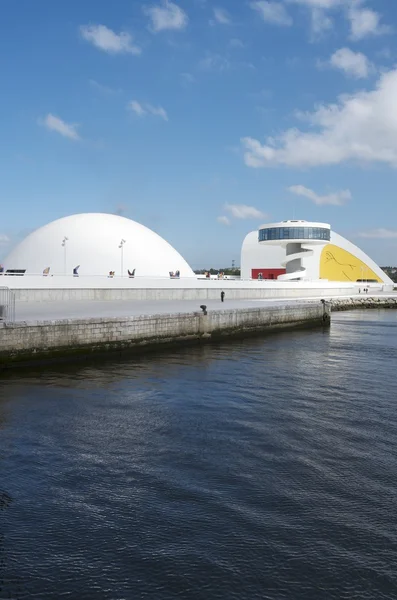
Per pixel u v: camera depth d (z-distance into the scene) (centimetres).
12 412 1214
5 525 668
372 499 762
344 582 558
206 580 558
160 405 1303
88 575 564
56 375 1656
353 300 6144
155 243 5694
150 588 545
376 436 1066
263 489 792
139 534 649
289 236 6731
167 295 4397
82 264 5156
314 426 1134
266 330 3156
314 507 732
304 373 1775
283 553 611
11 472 849
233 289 5094
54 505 728
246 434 1071
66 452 948
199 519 690
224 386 1540
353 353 2295
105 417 1185
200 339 2558
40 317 2203
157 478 830
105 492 773
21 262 5275
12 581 550
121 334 2100
